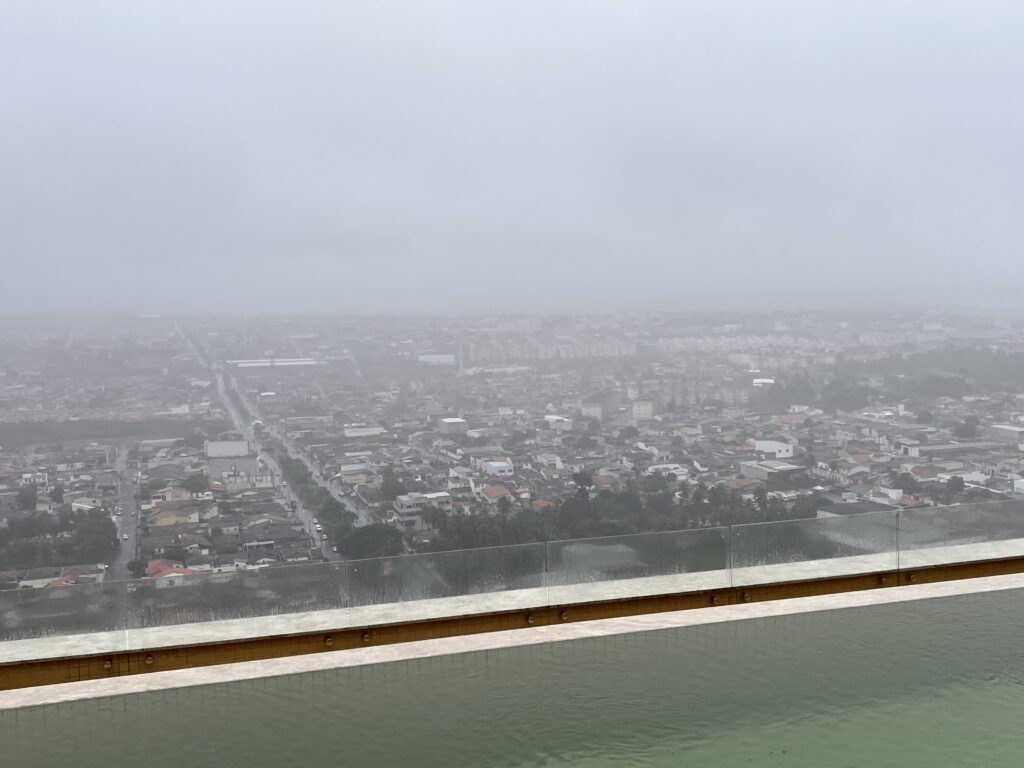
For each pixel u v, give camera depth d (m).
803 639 8.48
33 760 6.32
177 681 7.70
